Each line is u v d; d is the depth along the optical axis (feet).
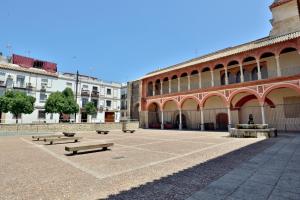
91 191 14.56
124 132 85.05
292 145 35.76
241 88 77.36
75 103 105.70
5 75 110.11
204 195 13.20
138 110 132.16
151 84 125.80
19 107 87.10
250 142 41.91
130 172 19.71
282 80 67.46
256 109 83.66
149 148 36.27
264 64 81.71
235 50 86.33
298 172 18.33
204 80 101.60
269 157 25.46
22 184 16.42
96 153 31.58
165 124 111.04
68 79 136.26
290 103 74.64
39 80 122.72
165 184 15.79
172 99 103.04
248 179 16.55
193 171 19.57
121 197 13.25
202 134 67.77
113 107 159.43
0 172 20.29
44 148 37.86
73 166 22.68
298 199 12.23
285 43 68.49
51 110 99.25
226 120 92.32
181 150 33.27
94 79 155.63
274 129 53.83
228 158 25.57
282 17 84.07
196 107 105.50
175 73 104.47
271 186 14.70
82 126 94.89
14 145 42.73
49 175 19.01
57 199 13.15
